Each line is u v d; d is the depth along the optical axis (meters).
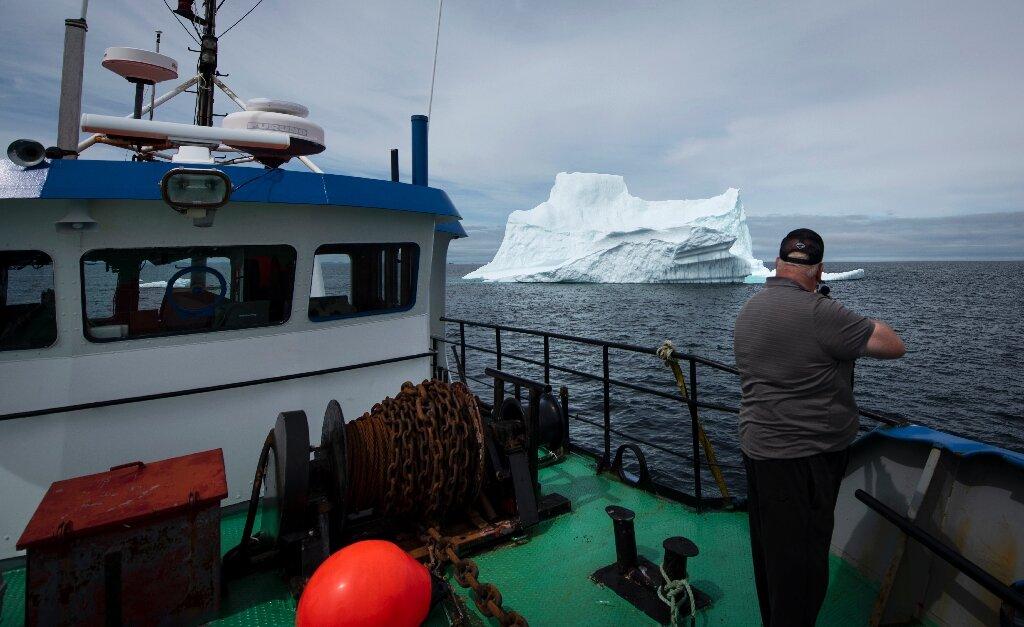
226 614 2.57
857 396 24.27
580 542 3.25
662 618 2.51
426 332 4.40
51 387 3.02
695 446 3.62
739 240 106.50
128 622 2.29
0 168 2.77
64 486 2.48
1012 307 64.56
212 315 3.41
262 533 3.18
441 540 2.92
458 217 4.37
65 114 3.14
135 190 2.95
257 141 3.34
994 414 21.31
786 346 1.92
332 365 3.88
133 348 3.20
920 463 2.41
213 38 4.43
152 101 4.11
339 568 2.12
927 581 2.32
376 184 3.78
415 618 2.14
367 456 2.90
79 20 3.18
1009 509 2.04
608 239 102.75
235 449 3.55
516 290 103.50
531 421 3.38
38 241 2.89
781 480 1.96
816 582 1.94
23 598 2.73
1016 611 1.79
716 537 3.30
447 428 2.97
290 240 3.55
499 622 2.47
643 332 45.97
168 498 2.39
